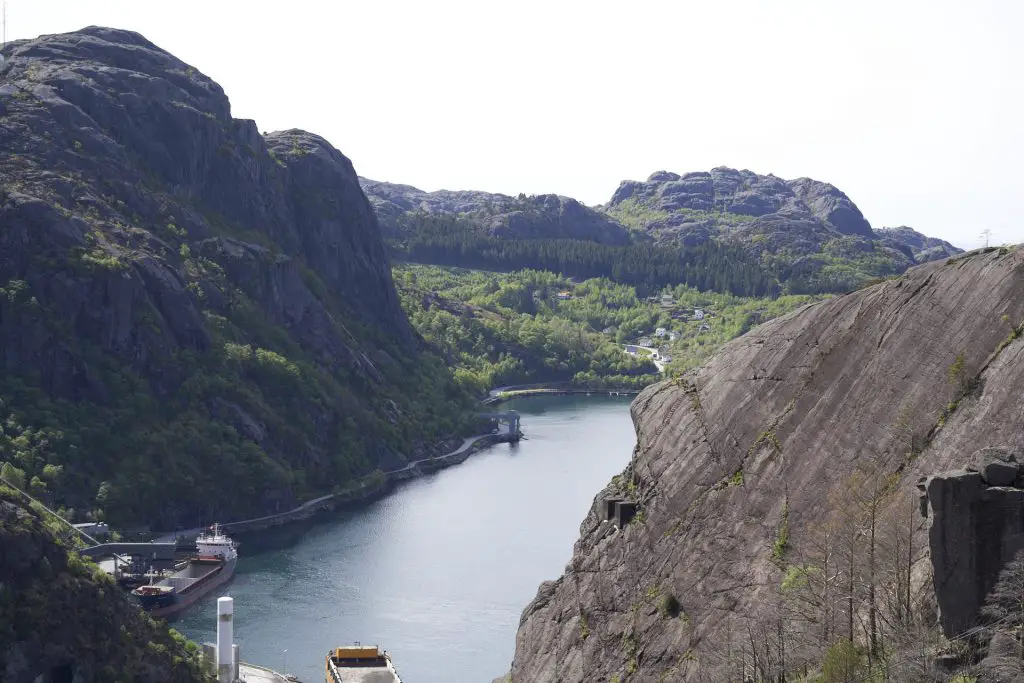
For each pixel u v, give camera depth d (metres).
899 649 49.34
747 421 73.50
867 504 58.31
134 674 135.00
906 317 65.62
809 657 56.22
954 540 48.06
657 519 76.31
